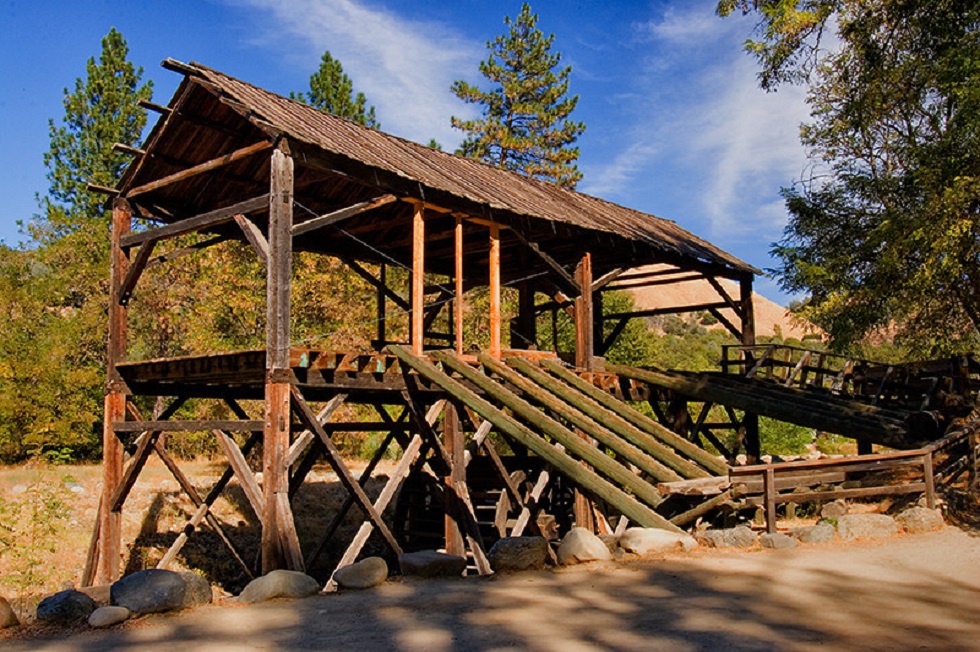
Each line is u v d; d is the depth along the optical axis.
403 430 14.34
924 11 14.59
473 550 11.34
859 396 17.19
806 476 9.34
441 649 5.00
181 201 13.55
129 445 12.78
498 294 12.85
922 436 13.84
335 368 10.43
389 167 10.88
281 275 9.69
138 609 6.09
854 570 7.32
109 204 12.98
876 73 15.69
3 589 11.27
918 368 17.03
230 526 16.09
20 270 23.00
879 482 12.46
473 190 12.55
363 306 22.72
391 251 17.48
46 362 20.06
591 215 15.79
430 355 11.77
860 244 20.27
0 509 11.41
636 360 29.77
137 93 29.64
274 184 9.81
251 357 10.17
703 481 8.91
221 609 6.34
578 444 9.69
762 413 13.85
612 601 6.23
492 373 12.38
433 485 12.31
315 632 5.51
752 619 5.62
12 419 19.33
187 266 22.06
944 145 16.19
